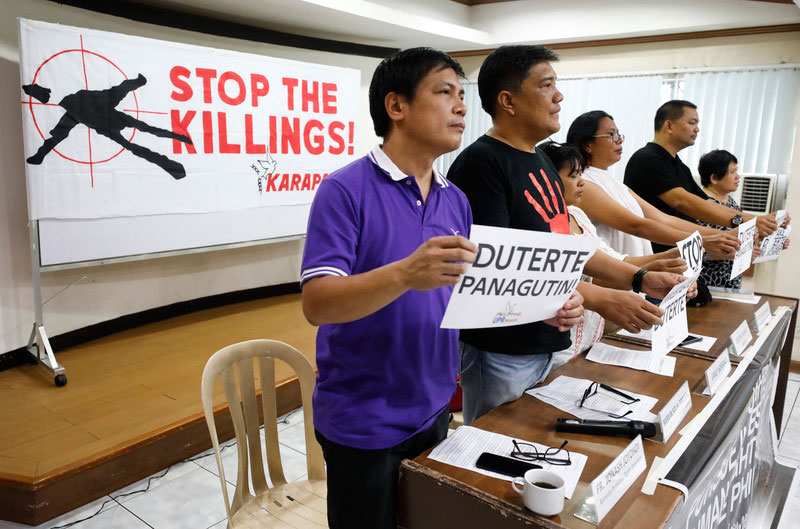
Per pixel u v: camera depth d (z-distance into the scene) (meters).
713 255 2.01
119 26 3.59
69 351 3.43
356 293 0.92
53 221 3.04
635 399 1.42
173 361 3.29
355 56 4.95
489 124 5.59
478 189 1.45
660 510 0.99
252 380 1.52
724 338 1.92
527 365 1.54
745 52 4.27
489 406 1.57
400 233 1.12
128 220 3.39
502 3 5.19
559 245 1.05
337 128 4.55
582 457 1.14
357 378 1.13
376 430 1.12
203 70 3.65
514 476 1.08
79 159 3.11
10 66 3.07
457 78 1.11
